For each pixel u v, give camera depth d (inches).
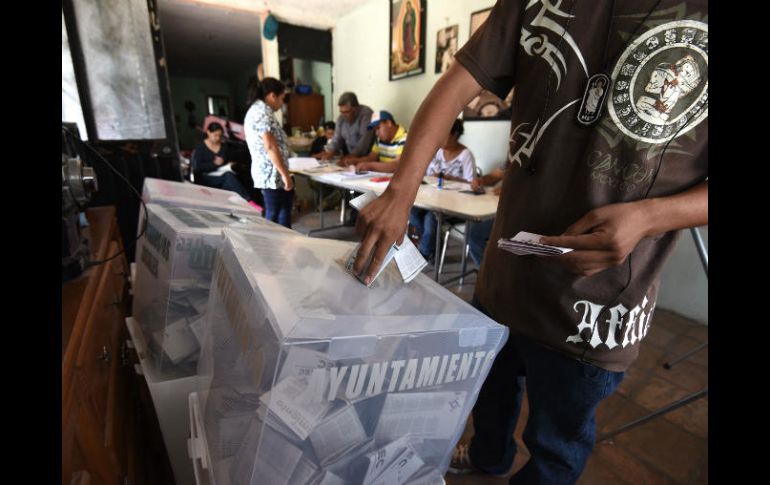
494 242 31.4
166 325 31.8
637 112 23.0
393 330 17.4
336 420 17.2
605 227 21.9
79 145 44.7
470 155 119.8
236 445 18.2
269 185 109.7
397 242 23.2
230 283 23.1
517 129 28.3
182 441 32.5
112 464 24.5
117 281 42.0
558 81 25.1
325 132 192.2
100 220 47.0
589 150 24.5
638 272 25.6
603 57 23.7
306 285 20.3
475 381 20.9
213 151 129.3
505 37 26.9
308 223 168.4
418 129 26.1
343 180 112.2
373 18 182.2
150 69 75.5
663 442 55.4
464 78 27.4
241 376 18.7
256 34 249.4
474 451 44.2
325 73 251.4
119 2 70.8
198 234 31.4
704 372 71.4
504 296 29.8
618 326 26.5
